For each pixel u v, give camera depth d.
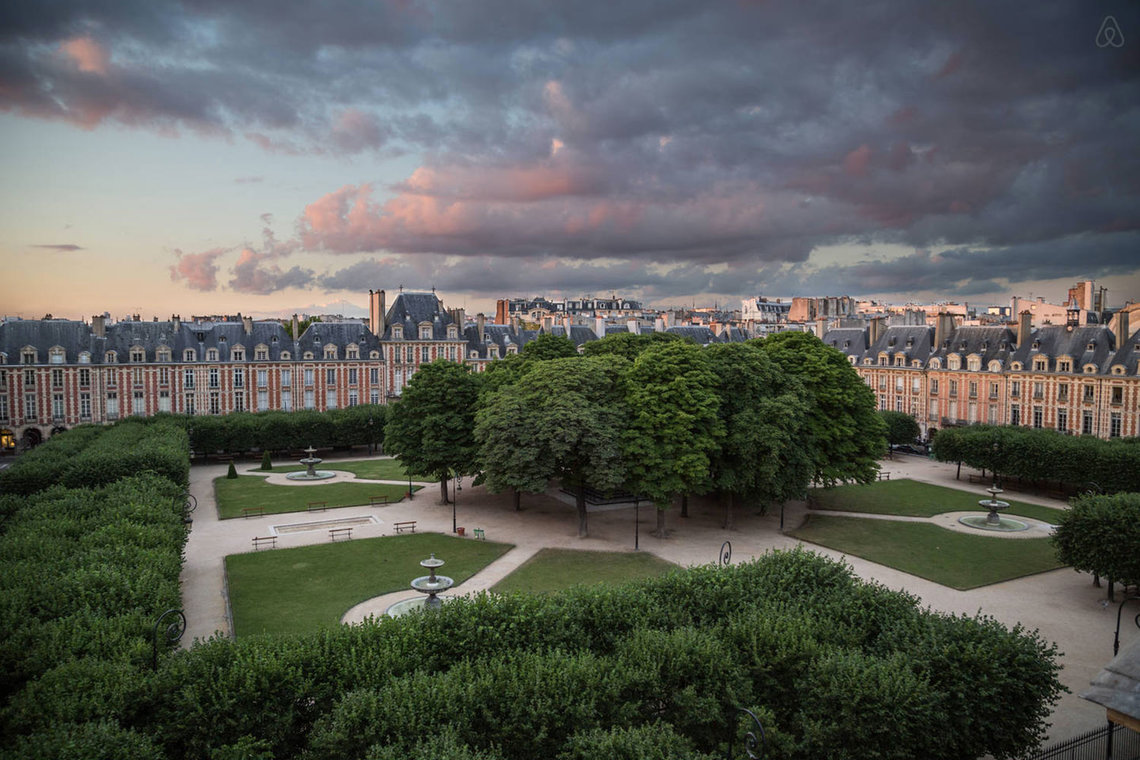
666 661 29.25
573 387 62.50
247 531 64.69
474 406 71.62
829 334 144.50
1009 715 27.98
